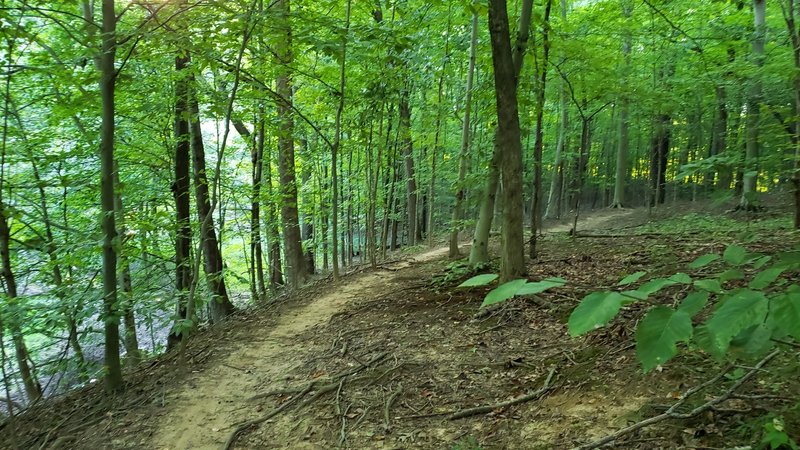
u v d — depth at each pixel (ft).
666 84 39.75
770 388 10.14
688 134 53.16
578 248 32.22
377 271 36.19
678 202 60.39
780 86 31.58
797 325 3.48
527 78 24.84
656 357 3.78
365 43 23.57
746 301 3.88
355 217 60.13
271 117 32.73
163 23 16.71
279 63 25.50
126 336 25.02
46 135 26.17
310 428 13.69
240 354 20.51
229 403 15.99
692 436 9.60
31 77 24.41
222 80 26.50
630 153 80.43
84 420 15.96
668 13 38.86
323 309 26.45
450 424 12.75
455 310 21.12
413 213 60.13
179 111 27.32
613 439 9.32
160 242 29.19
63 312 15.30
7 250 20.81
